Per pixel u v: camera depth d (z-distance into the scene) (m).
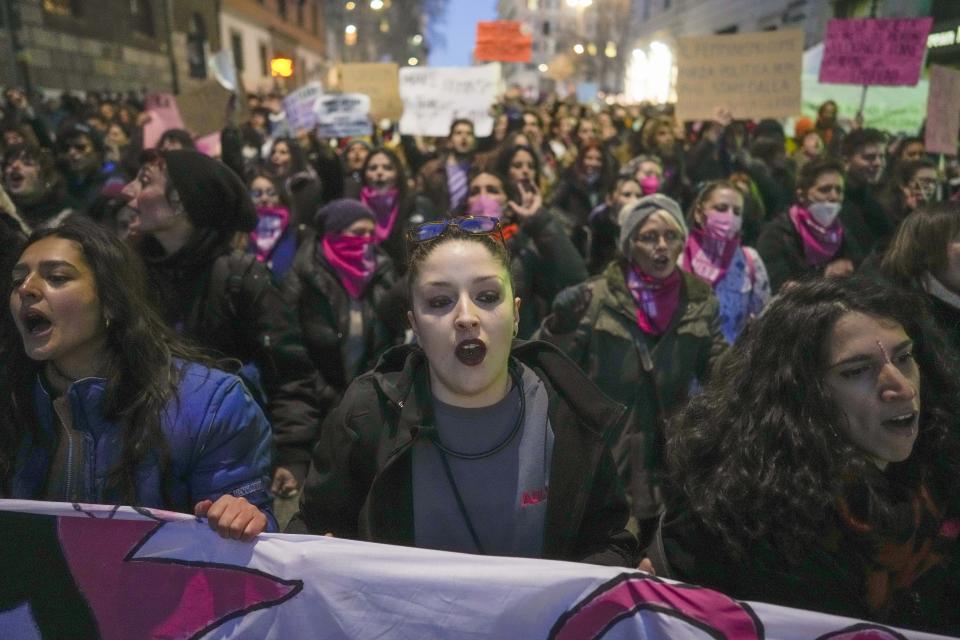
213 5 28.78
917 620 1.35
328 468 1.54
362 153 6.98
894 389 1.28
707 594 1.32
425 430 1.44
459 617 1.40
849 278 1.40
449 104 8.23
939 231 2.13
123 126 10.07
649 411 2.70
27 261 1.48
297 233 4.63
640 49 36.75
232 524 1.43
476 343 1.37
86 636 1.47
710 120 7.41
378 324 3.15
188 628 1.46
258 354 2.50
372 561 1.43
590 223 4.71
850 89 9.34
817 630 1.26
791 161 7.07
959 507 1.40
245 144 8.98
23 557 1.48
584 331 2.76
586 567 1.37
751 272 3.55
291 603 1.45
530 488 1.47
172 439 1.54
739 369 1.47
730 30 24.20
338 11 61.31
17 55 16.83
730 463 1.39
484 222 1.44
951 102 5.89
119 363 1.55
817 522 1.29
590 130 8.85
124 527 1.48
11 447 1.55
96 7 20.36
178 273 2.40
